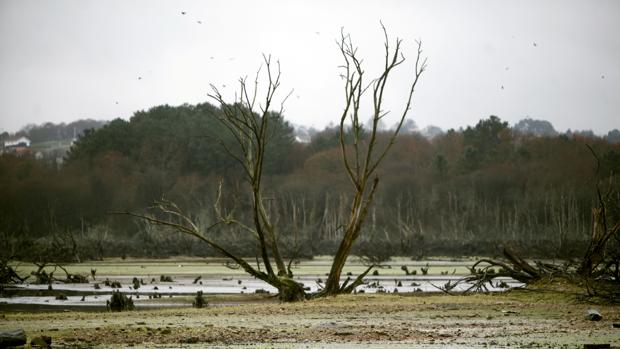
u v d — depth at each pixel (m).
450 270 87.19
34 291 59.19
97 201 158.38
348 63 45.56
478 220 162.00
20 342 25.44
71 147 193.25
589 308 36.97
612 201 48.53
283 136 192.12
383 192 170.25
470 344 25.69
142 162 175.50
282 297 44.56
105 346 25.53
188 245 124.12
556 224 144.12
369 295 43.56
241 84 45.88
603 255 44.50
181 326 31.09
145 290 61.31
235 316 35.09
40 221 150.88
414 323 31.92
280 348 24.98
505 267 46.66
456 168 185.75
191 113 196.12
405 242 128.00
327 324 31.62
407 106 46.00
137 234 142.12
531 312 35.59
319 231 139.88
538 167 179.62
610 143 185.88
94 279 73.94
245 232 143.12
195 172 175.12
